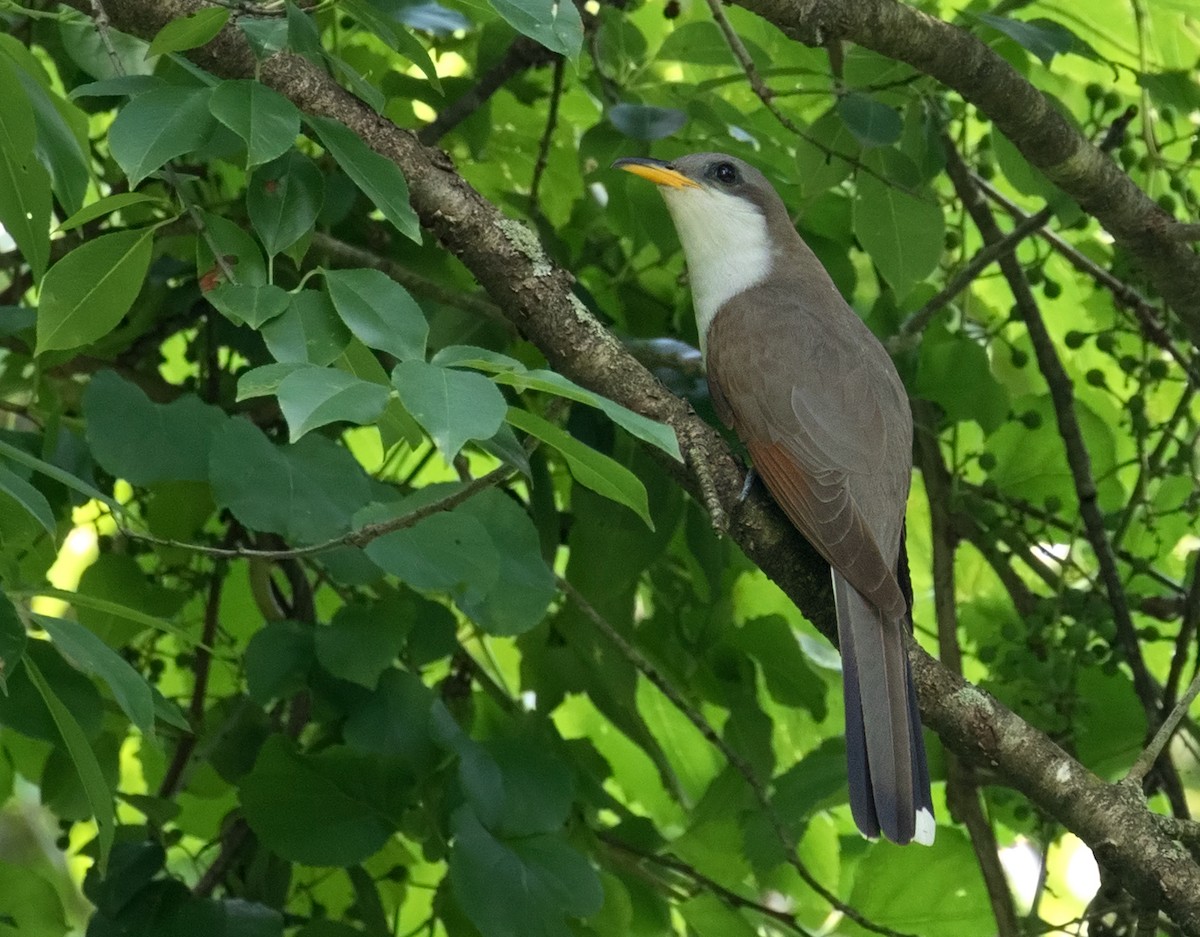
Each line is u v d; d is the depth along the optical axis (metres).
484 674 9.08
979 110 8.70
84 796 7.84
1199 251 9.59
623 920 8.22
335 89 6.66
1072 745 8.68
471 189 6.76
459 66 10.44
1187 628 8.88
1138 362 9.52
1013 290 9.56
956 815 8.92
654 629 9.56
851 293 10.16
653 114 8.30
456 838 7.03
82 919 11.39
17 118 5.52
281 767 7.49
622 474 5.09
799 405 8.02
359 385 4.34
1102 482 10.15
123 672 5.45
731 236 9.09
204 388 9.32
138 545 8.60
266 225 5.72
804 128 8.95
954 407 9.59
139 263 5.73
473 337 8.91
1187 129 10.34
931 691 6.82
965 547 10.90
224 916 7.66
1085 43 8.97
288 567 8.67
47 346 5.74
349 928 7.78
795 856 8.16
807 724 10.46
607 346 6.87
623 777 10.25
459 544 6.75
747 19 9.80
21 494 5.08
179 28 5.48
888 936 8.00
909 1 9.22
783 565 7.48
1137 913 6.59
